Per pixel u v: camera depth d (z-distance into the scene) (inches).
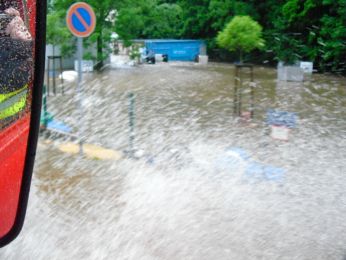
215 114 571.2
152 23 1450.5
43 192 273.4
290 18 1321.4
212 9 1673.2
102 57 1192.8
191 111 595.2
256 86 901.8
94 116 539.5
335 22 1197.7
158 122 514.3
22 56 73.0
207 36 1785.2
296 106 649.6
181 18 1854.1
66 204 254.1
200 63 1600.6
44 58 74.6
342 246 209.0
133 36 1288.1
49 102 636.7
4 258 186.7
